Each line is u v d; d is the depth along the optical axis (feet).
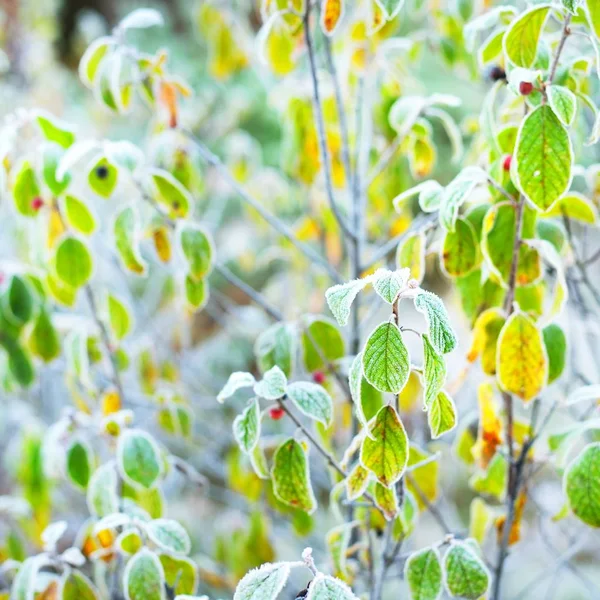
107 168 4.33
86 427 4.53
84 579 4.20
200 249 4.37
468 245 4.08
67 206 4.36
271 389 3.92
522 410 5.10
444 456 6.20
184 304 4.91
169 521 4.12
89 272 4.41
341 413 4.66
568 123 3.79
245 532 4.71
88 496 4.32
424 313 3.70
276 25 4.53
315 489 5.75
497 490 4.31
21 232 4.96
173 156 4.74
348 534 4.16
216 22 5.25
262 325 5.92
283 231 4.51
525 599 5.82
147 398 5.13
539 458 4.21
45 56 8.42
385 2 4.08
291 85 4.86
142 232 4.50
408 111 4.33
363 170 4.58
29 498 4.84
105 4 12.73
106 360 4.72
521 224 3.99
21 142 4.76
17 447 5.66
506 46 3.93
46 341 4.57
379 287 3.72
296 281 5.78
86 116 9.25
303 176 4.80
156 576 4.07
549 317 3.96
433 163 4.55
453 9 4.61
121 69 4.47
